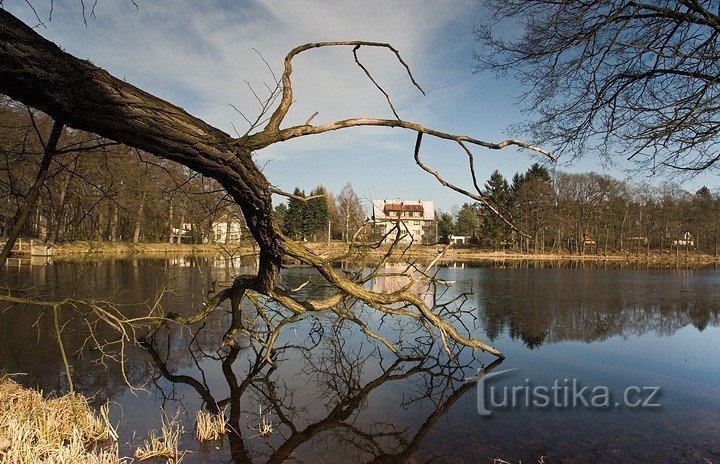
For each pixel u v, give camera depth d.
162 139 2.47
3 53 1.92
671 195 51.81
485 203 3.60
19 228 3.59
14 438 3.67
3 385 4.55
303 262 5.62
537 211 47.34
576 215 50.84
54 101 2.14
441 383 6.83
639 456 4.29
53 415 4.28
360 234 9.02
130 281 16.41
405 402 5.98
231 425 5.07
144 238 41.19
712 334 10.35
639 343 9.39
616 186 49.28
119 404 5.55
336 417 5.43
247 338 9.37
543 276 25.42
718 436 4.77
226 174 2.95
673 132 4.81
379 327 11.19
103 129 2.35
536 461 4.21
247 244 10.06
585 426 5.09
